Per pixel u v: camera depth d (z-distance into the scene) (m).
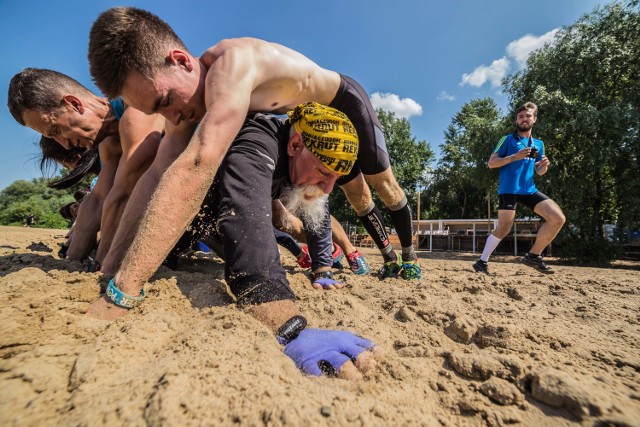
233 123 1.41
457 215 41.03
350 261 3.24
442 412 0.98
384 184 2.64
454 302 1.99
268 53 1.76
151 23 1.51
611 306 2.15
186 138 1.89
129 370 0.99
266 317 1.31
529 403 1.00
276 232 3.04
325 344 1.20
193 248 3.41
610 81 12.64
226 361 0.99
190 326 1.29
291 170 1.88
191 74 1.59
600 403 0.92
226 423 0.77
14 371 0.90
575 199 11.96
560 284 3.01
